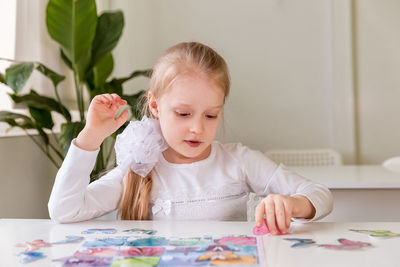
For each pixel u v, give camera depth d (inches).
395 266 21.4
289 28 104.8
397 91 103.0
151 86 40.4
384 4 102.3
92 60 75.4
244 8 105.6
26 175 66.8
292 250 24.2
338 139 103.3
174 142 36.0
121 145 40.6
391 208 59.4
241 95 106.2
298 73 104.8
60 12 67.4
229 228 29.7
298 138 105.1
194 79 35.3
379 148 103.8
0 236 28.7
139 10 107.3
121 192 40.2
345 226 30.0
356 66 103.5
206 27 106.5
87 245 26.0
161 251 24.3
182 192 40.1
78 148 34.9
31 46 71.1
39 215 71.0
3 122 65.7
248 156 42.9
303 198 33.1
